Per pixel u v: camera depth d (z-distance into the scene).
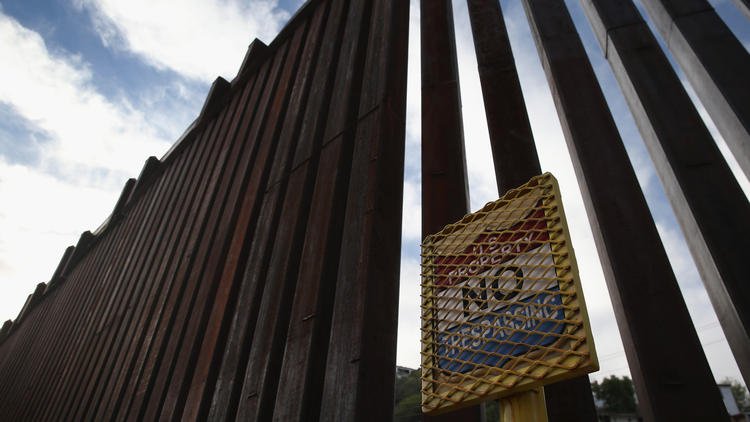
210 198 7.74
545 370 1.32
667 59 3.77
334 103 5.66
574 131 3.66
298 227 4.82
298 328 3.89
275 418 3.49
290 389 3.53
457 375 1.58
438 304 1.83
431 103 4.57
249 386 4.00
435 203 3.79
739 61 3.32
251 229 5.86
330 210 4.45
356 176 4.45
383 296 3.65
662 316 2.70
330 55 6.34
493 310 1.58
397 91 5.06
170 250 8.27
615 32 4.17
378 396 3.17
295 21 8.48
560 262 1.44
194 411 4.59
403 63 5.43
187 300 6.40
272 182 5.94
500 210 1.82
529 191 1.74
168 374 5.68
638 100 3.65
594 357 1.21
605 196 3.26
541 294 1.45
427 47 5.17
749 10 3.72
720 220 2.83
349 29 6.34
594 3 4.55
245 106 8.75
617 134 3.54
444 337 1.71
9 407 13.50
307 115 6.05
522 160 3.60
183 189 9.64
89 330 10.47
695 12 3.79
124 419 6.15
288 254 4.65
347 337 3.38
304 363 3.57
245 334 4.55
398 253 4.07
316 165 5.32
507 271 1.62
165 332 6.46
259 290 4.87
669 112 3.45
